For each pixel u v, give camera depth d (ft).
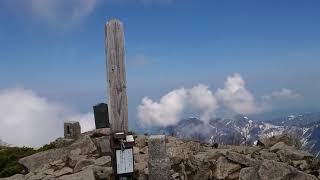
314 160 44.60
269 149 50.37
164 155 37.88
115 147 35.53
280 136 53.47
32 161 52.85
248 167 41.78
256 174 39.78
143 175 41.63
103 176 44.04
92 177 42.96
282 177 38.32
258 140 55.21
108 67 36.09
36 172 49.21
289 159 45.11
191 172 43.93
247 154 47.85
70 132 61.67
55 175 46.52
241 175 40.93
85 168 46.83
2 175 51.47
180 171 43.93
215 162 44.42
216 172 43.14
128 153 35.76
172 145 49.37
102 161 48.75
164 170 37.73
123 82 36.22
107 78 36.27
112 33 35.94
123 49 36.19
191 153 48.55
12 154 58.13
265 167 39.37
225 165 43.37
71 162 50.24
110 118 36.32
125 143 35.40
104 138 55.52
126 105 36.42
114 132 36.01
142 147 53.11
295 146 53.36
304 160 44.47
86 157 51.49
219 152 46.88
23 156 57.52
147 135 57.57
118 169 35.53
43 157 53.47
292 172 38.52
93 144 54.75
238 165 43.27
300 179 38.40
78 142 55.88
